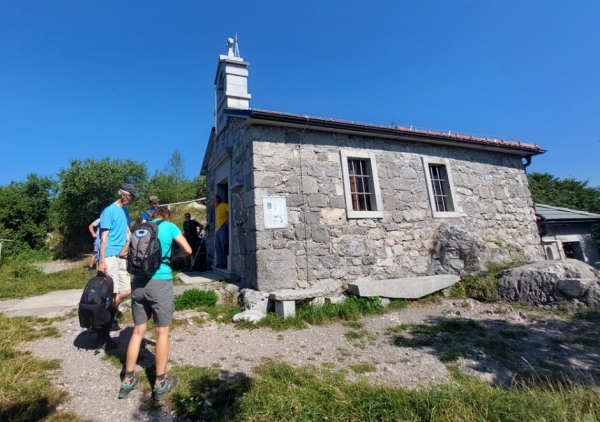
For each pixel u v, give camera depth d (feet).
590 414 8.16
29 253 46.62
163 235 9.85
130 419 8.13
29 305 18.88
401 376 11.46
